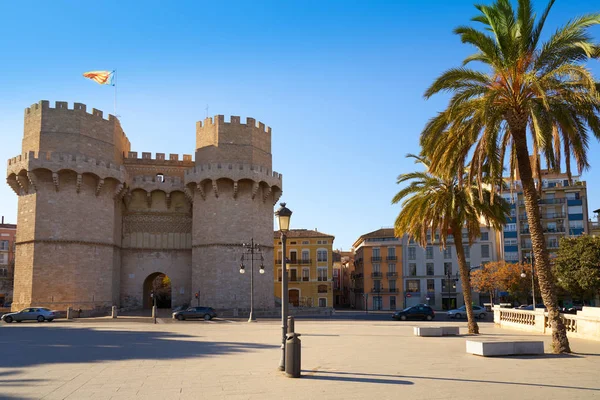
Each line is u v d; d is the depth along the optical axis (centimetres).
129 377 1545
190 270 6881
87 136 5959
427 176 3366
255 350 2309
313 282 9306
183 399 1238
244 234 6353
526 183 2230
